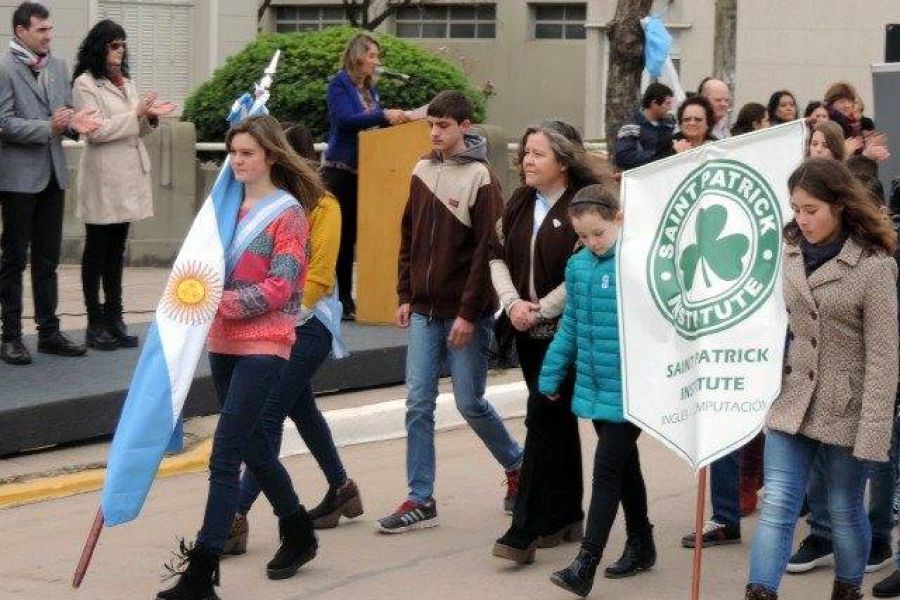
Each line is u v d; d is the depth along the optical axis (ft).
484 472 37.04
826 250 24.73
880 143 43.16
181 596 26.05
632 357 26.08
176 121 63.77
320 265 29.14
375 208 46.91
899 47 58.80
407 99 63.62
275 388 29.12
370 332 45.70
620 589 28.48
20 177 37.96
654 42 59.26
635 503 29.17
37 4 38.11
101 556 29.66
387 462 37.83
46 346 40.16
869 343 24.41
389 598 27.61
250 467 27.81
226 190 26.71
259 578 28.58
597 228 27.02
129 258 61.46
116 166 39.93
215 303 26.09
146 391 26.17
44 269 39.65
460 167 31.09
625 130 45.83
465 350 31.42
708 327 25.64
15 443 34.88
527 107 126.41
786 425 24.85
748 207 25.57
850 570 25.93
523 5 125.70
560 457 29.84
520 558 29.30
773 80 99.96
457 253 31.12
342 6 125.39
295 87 63.36
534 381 29.71
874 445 24.34
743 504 33.40
